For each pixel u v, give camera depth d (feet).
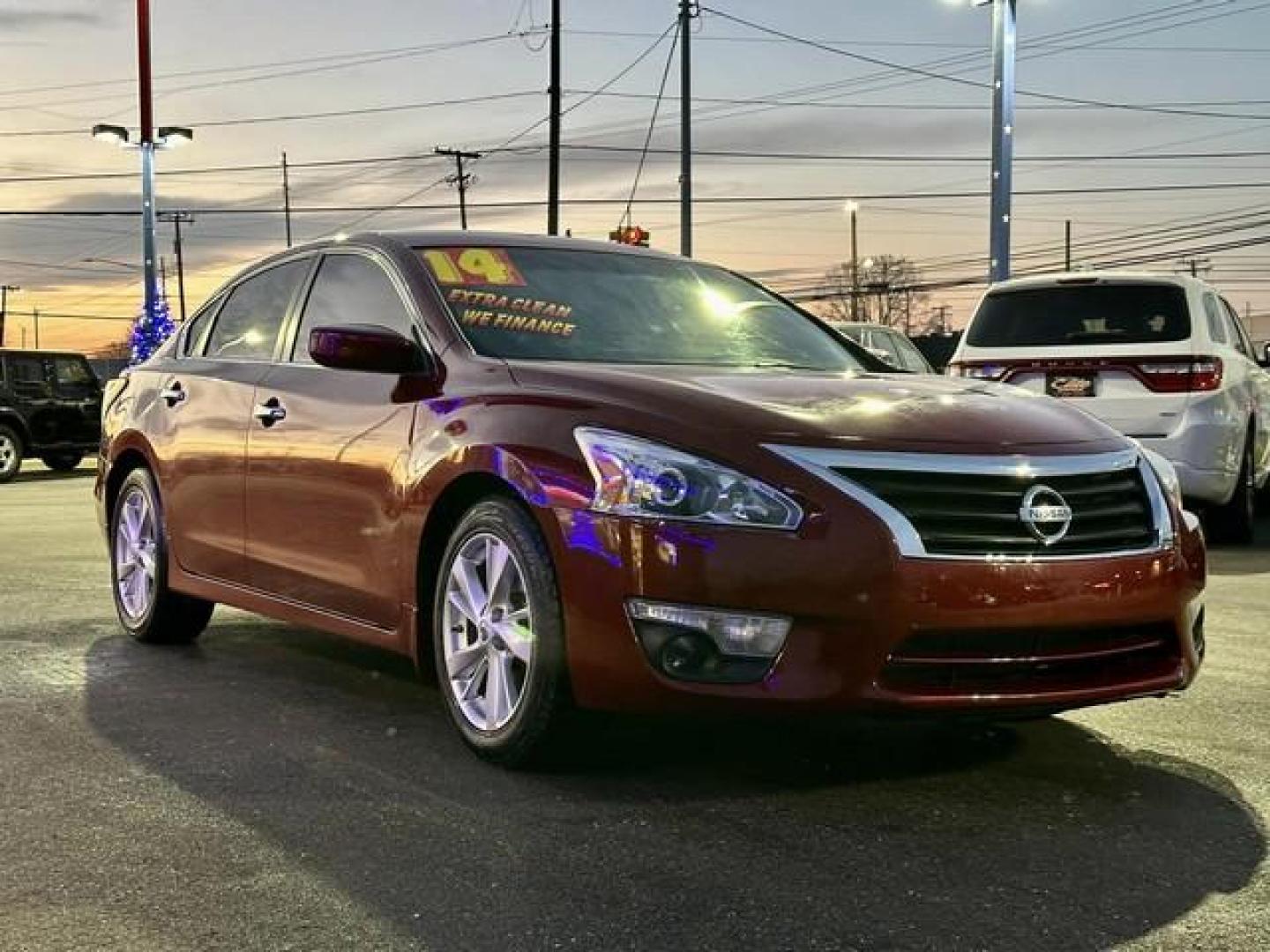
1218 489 28.99
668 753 13.52
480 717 13.20
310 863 10.55
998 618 11.30
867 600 11.08
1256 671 17.42
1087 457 12.25
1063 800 12.10
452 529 13.96
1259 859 10.62
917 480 11.48
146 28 87.45
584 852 10.73
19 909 9.70
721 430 11.80
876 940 9.09
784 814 11.69
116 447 20.44
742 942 9.07
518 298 15.47
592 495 11.92
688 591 11.35
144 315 89.66
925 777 12.77
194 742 14.05
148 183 89.15
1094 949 8.95
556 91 96.68
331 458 15.28
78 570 27.91
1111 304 30.12
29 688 16.58
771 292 18.56
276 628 21.02
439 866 10.46
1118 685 11.98
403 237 16.37
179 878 10.27
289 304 17.67
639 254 17.76
